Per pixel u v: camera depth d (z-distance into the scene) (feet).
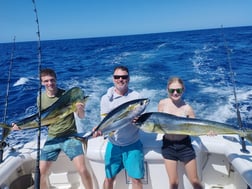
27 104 26.78
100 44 122.11
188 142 8.74
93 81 36.58
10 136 18.90
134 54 65.21
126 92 9.11
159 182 9.13
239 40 89.10
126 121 8.17
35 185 7.67
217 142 9.57
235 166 8.38
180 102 9.45
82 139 8.38
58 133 9.43
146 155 8.93
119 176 9.37
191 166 8.58
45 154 9.39
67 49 102.27
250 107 22.68
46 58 71.97
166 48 73.67
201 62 47.50
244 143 8.91
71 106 8.62
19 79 40.40
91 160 9.43
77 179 10.58
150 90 29.66
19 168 9.86
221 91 27.99
